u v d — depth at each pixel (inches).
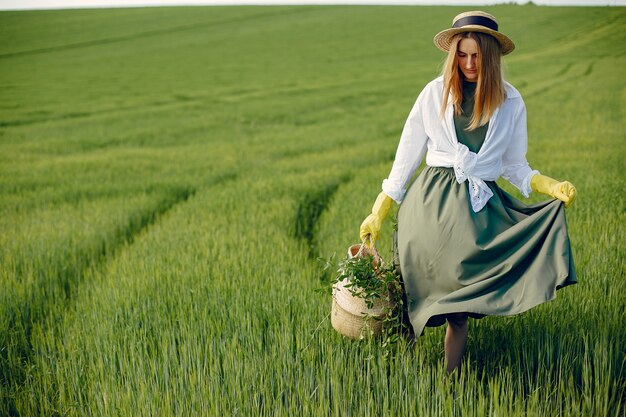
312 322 147.8
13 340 154.6
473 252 117.3
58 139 627.2
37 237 251.6
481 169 121.4
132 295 171.0
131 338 143.3
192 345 137.4
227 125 724.7
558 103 786.8
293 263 203.0
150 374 126.3
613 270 168.9
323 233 251.4
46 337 151.9
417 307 124.6
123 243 253.9
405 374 118.7
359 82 1158.3
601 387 114.8
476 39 115.7
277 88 1097.4
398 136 613.0
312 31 2006.6
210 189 359.9
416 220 124.3
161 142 607.8
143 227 279.4
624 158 387.2
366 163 447.8
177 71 1355.8
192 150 543.2
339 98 966.4
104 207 313.1
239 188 354.6
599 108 724.0
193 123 741.9
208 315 156.4
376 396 116.6
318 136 623.2
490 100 117.3
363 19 2220.7
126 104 938.1
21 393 127.2
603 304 146.8
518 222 121.6
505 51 121.3
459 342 123.8
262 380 120.6
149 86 1145.4
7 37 1902.1
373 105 899.4
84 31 2021.4
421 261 123.0
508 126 122.3
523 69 1255.5
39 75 1306.6
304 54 1612.9
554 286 110.3
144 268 201.0
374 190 329.4
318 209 308.7
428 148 129.2
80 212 302.4
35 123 772.0
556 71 1203.9
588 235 205.5
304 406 110.8
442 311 114.1
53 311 174.6
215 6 2647.6
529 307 110.1
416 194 126.7
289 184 359.6
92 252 233.0
